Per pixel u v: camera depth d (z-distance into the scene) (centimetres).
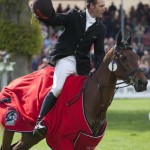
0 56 3219
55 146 1402
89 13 1445
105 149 2017
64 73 1426
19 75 3509
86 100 1407
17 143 1533
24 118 1455
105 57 1419
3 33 3462
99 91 1405
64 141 1379
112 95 1421
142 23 4862
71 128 1373
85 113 1388
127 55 1379
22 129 1460
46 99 1415
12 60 3481
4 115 1490
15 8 3462
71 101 1398
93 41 1455
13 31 3466
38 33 3531
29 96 1473
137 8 4953
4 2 3438
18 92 1505
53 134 1397
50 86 1451
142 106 3325
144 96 3850
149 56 4147
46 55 4153
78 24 1439
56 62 1452
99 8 1433
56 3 5175
